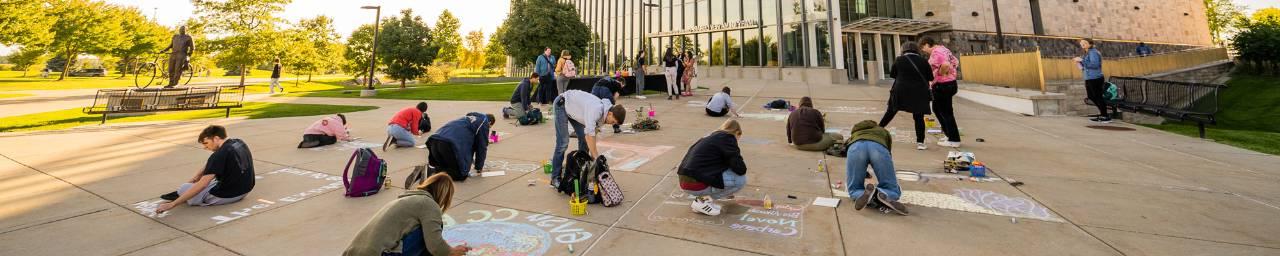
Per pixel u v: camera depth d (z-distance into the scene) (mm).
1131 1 35031
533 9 35375
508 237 3469
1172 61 19984
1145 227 3457
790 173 5367
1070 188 4559
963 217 3732
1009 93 11625
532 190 4816
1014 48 27625
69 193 4738
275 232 3592
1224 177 4961
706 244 3268
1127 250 3045
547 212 4070
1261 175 5051
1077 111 12008
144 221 3852
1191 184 4676
